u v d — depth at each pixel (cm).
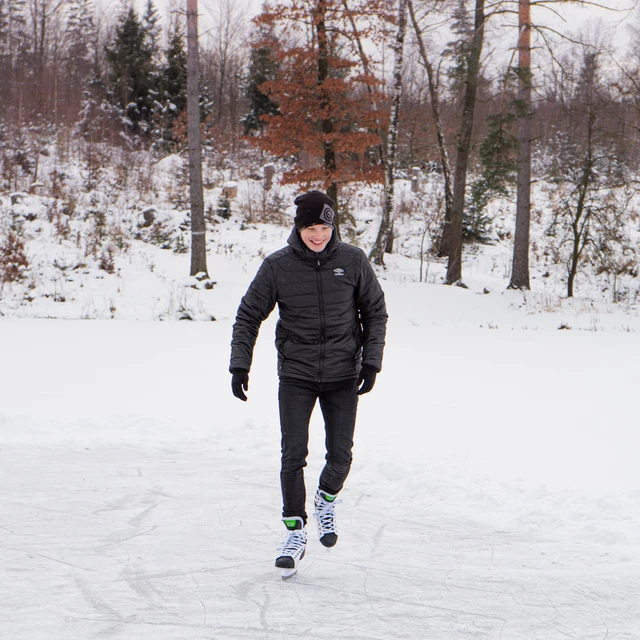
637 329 1814
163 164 3453
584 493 487
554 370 1063
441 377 990
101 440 650
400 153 3444
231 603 338
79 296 1981
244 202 3070
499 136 2205
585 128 2417
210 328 1600
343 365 381
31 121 3475
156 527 444
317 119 2152
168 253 2436
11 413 711
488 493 500
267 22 2033
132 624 313
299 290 374
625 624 319
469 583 365
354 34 2070
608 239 2453
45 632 302
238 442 648
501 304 2156
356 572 380
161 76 4091
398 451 604
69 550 402
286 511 378
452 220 2433
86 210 2598
